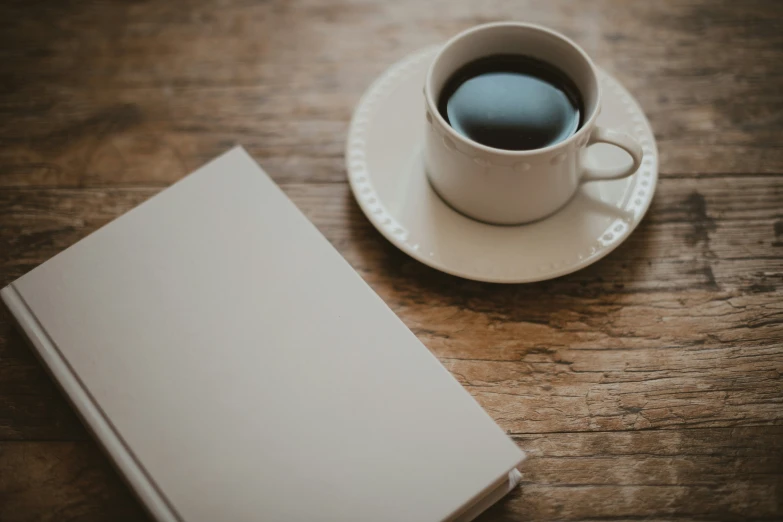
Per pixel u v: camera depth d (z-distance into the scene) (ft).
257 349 1.68
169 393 1.65
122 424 1.63
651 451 1.69
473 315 1.79
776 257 1.83
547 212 1.77
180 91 2.02
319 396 1.64
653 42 2.05
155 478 1.60
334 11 2.11
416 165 1.84
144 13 2.12
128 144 1.96
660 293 1.81
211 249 1.75
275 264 1.74
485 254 1.76
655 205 1.88
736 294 1.80
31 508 1.66
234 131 1.97
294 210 1.78
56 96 2.02
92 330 1.70
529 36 1.77
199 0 2.13
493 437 1.61
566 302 1.80
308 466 1.60
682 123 1.96
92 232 1.88
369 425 1.62
